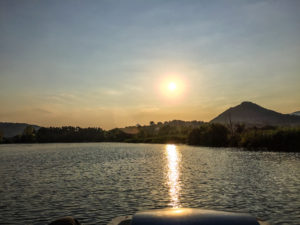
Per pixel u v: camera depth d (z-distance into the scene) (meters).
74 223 9.12
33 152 86.25
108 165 43.44
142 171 35.22
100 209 17.17
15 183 27.34
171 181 27.12
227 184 25.05
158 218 6.89
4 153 82.88
